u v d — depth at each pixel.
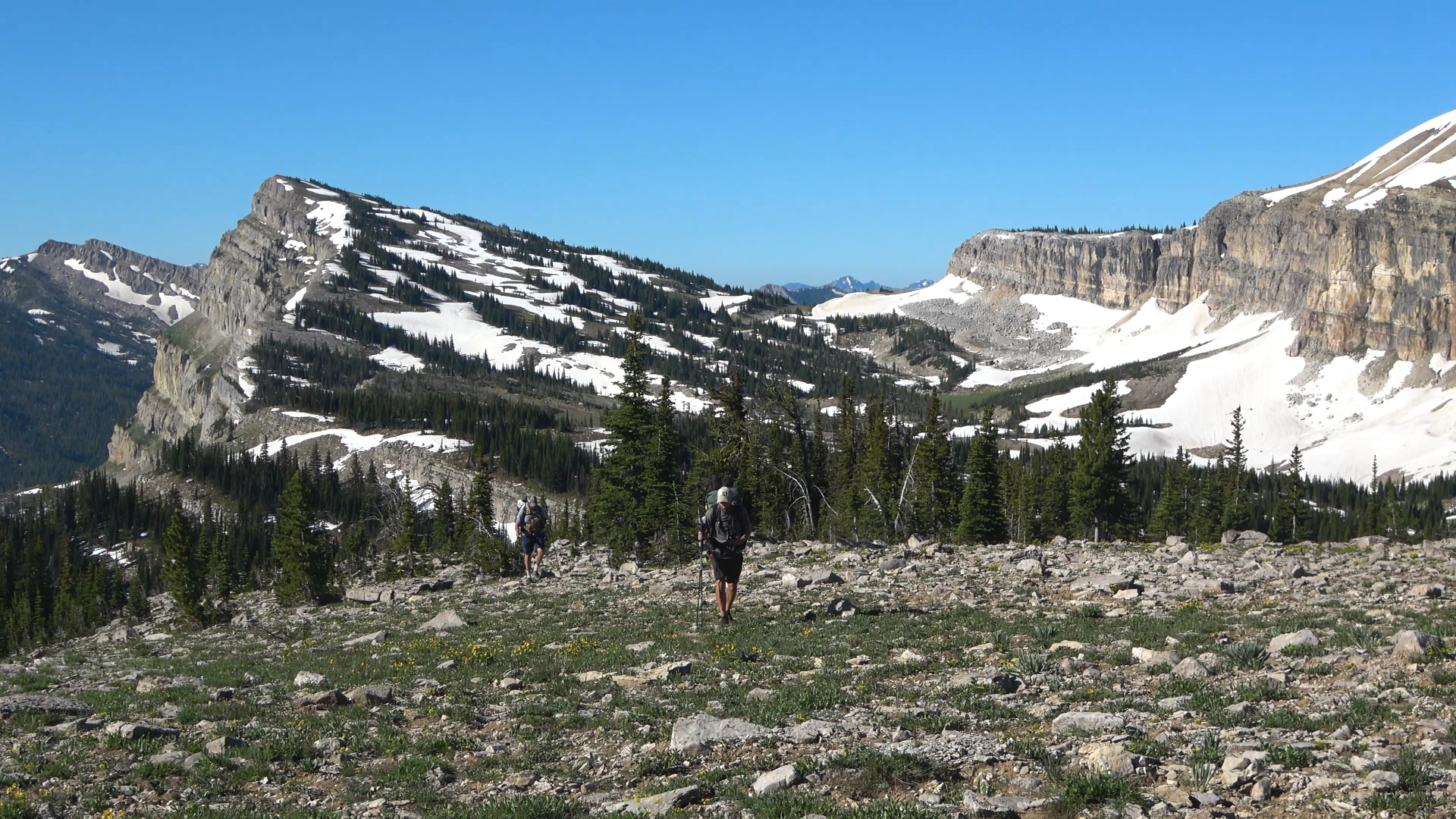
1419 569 22.25
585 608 25.27
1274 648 13.96
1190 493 102.31
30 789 10.69
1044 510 89.50
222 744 12.09
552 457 168.62
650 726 12.31
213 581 69.44
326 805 10.04
